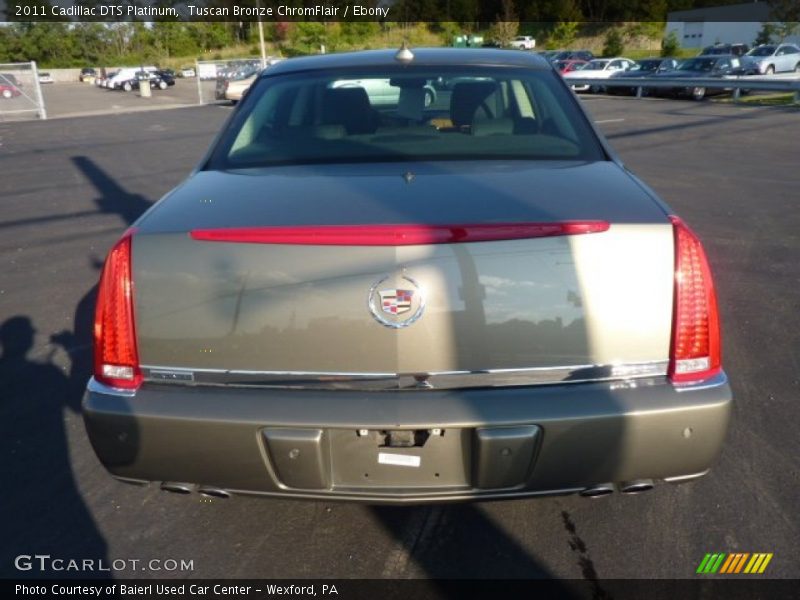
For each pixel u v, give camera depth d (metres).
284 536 2.59
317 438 2.01
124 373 2.12
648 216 2.09
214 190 2.44
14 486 2.92
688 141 12.34
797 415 3.29
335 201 2.23
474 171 2.50
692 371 2.06
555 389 2.03
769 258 5.66
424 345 2.00
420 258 1.98
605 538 2.53
